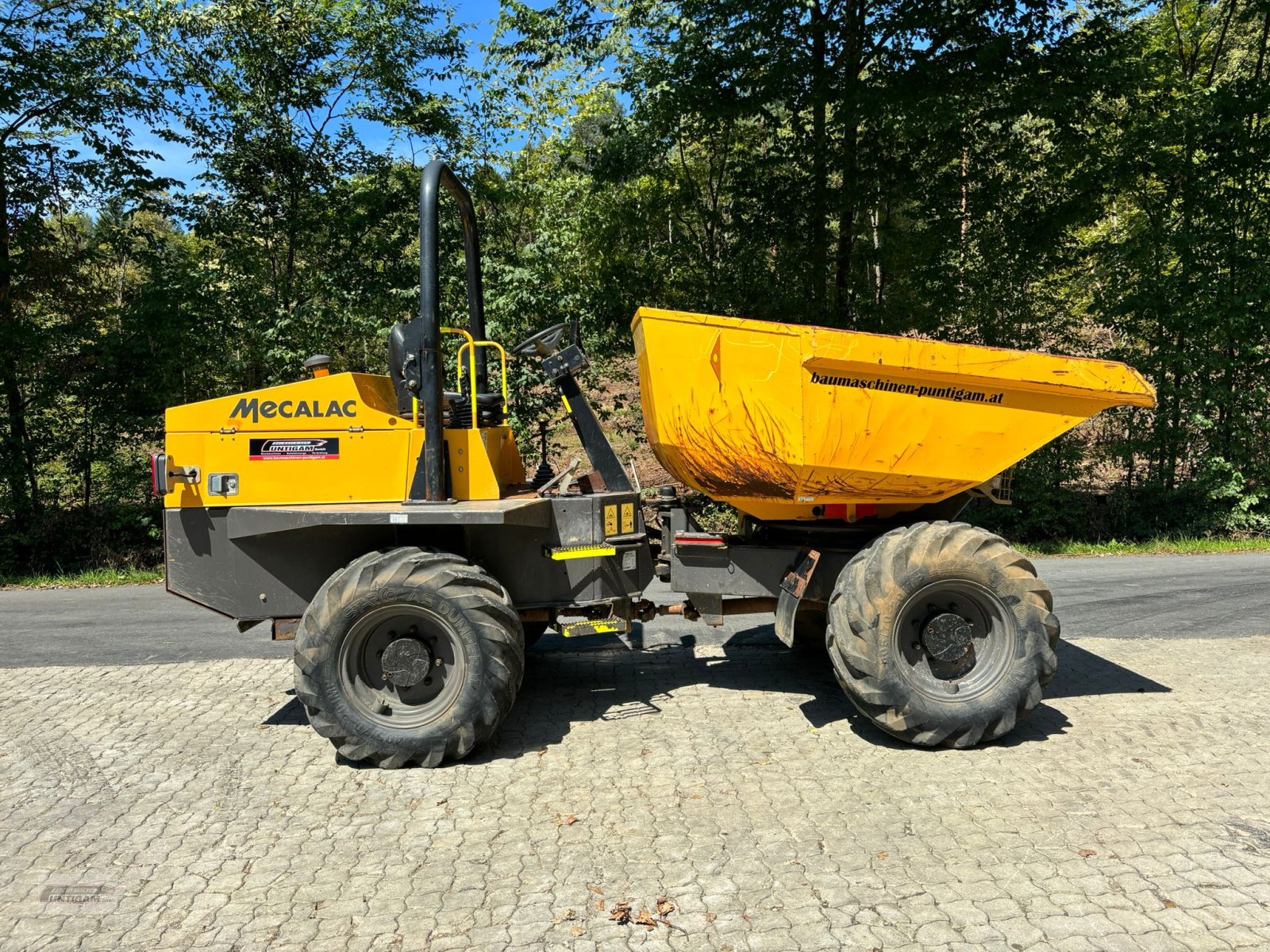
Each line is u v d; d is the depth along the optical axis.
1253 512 12.27
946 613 4.46
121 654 6.62
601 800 3.95
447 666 4.40
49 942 2.96
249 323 12.12
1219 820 3.64
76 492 12.32
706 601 5.18
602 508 4.86
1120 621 7.11
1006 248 12.27
